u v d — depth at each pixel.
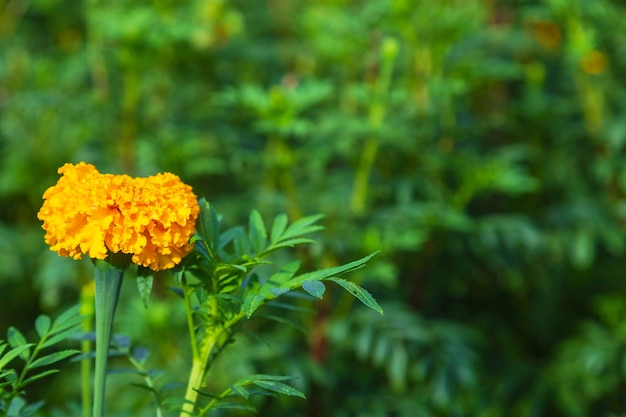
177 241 1.04
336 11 2.90
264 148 2.86
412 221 2.40
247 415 2.43
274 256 2.28
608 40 2.99
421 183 2.54
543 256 3.03
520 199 2.99
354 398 2.52
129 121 2.70
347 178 2.57
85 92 2.99
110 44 2.68
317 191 2.58
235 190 3.00
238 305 1.16
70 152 3.12
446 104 2.70
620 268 3.10
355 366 2.65
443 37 2.61
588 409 2.79
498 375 2.84
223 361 2.37
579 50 2.77
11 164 3.16
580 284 3.14
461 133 2.72
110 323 1.08
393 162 2.70
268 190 2.58
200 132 2.77
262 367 2.40
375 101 2.37
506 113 2.98
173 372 2.45
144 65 2.70
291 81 2.51
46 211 1.06
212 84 3.11
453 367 2.40
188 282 1.25
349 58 2.85
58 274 2.78
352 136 2.57
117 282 1.07
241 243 1.21
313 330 2.38
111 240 1.03
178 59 2.97
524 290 3.05
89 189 1.03
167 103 2.96
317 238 2.25
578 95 3.08
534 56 3.20
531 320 3.12
